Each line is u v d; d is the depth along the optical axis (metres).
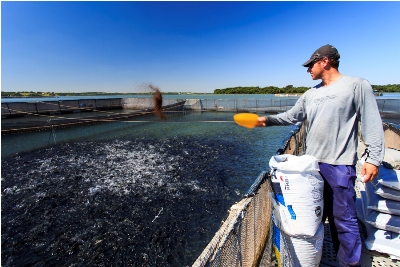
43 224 7.71
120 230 7.35
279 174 1.74
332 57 1.84
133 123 30.83
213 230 7.30
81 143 20.36
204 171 12.72
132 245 6.65
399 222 2.08
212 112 44.34
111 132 25.73
